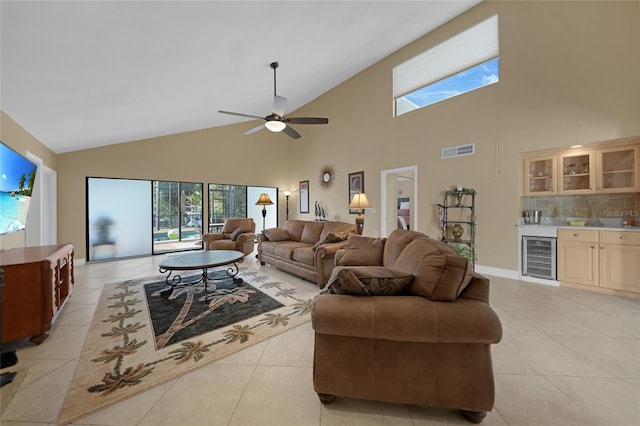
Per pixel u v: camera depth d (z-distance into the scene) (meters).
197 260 3.33
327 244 3.63
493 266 4.04
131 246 5.65
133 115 4.00
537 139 3.61
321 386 1.39
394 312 1.30
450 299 1.35
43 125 3.42
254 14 2.48
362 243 2.88
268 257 4.66
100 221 5.29
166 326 2.38
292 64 3.99
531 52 3.63
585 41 3.25
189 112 4.74
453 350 1.30
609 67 3.11
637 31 2.95
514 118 3.79
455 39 4.41
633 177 3.16
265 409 1.40
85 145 4.86
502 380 1.62
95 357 1.89
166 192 6.13
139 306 2.87
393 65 5.31
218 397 1.49
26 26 1.71
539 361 1.81
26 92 2.53
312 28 3.19
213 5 2.14
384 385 1.35
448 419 1.33
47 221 4.68
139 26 2.07
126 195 5.58
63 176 4.87
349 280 1.43
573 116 3.34
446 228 4.54
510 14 3.79
